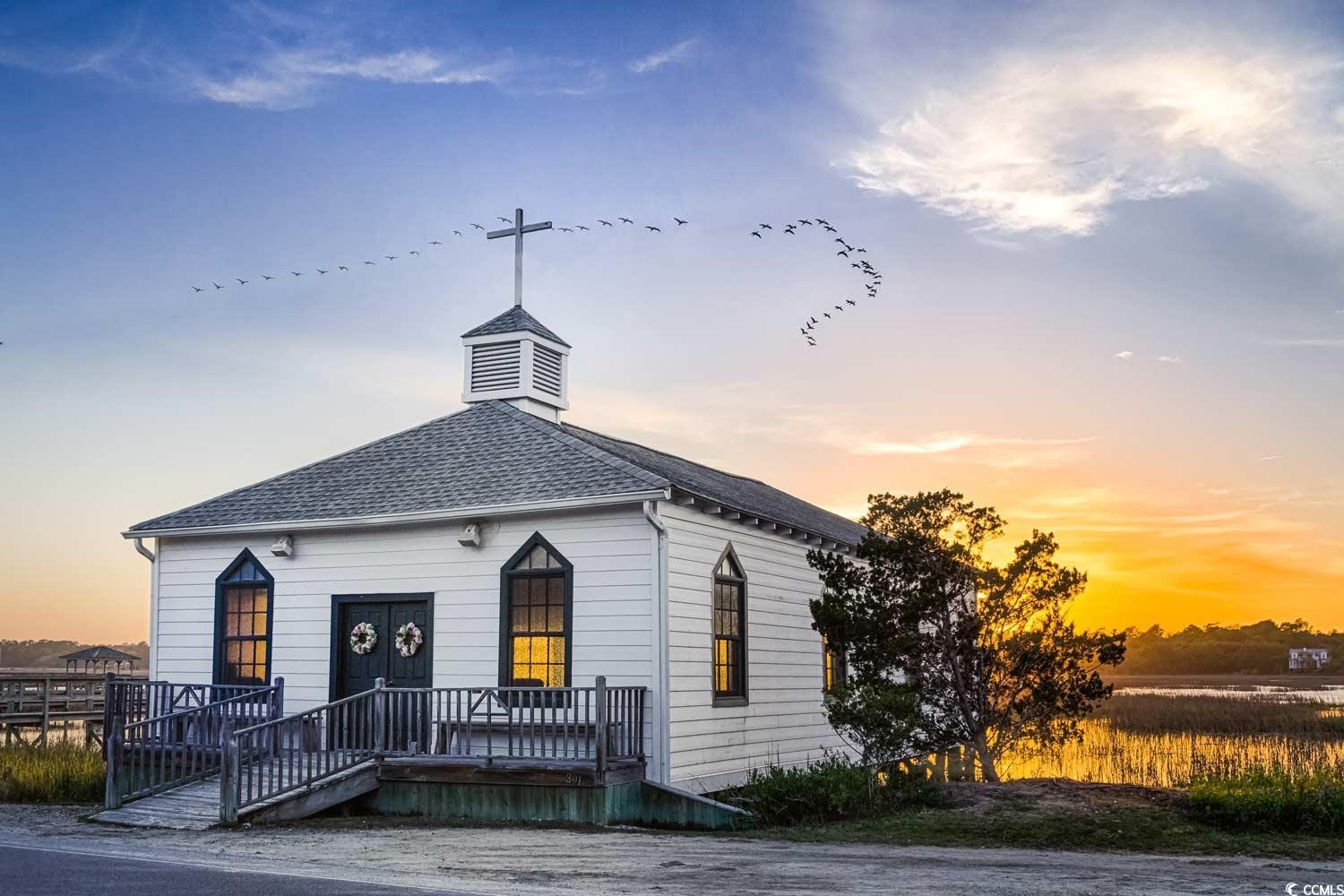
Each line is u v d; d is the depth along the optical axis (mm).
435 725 18125
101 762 21125
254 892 9891
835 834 14305
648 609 16844
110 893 9836
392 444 21438
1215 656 117562
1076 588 18938
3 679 37719
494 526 18266
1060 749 25656
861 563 24281
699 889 10094
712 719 17859
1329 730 33969
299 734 18328
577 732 16125
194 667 20344
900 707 16875
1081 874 11031
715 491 19703
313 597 19531
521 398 21875
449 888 10094
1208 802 14195
